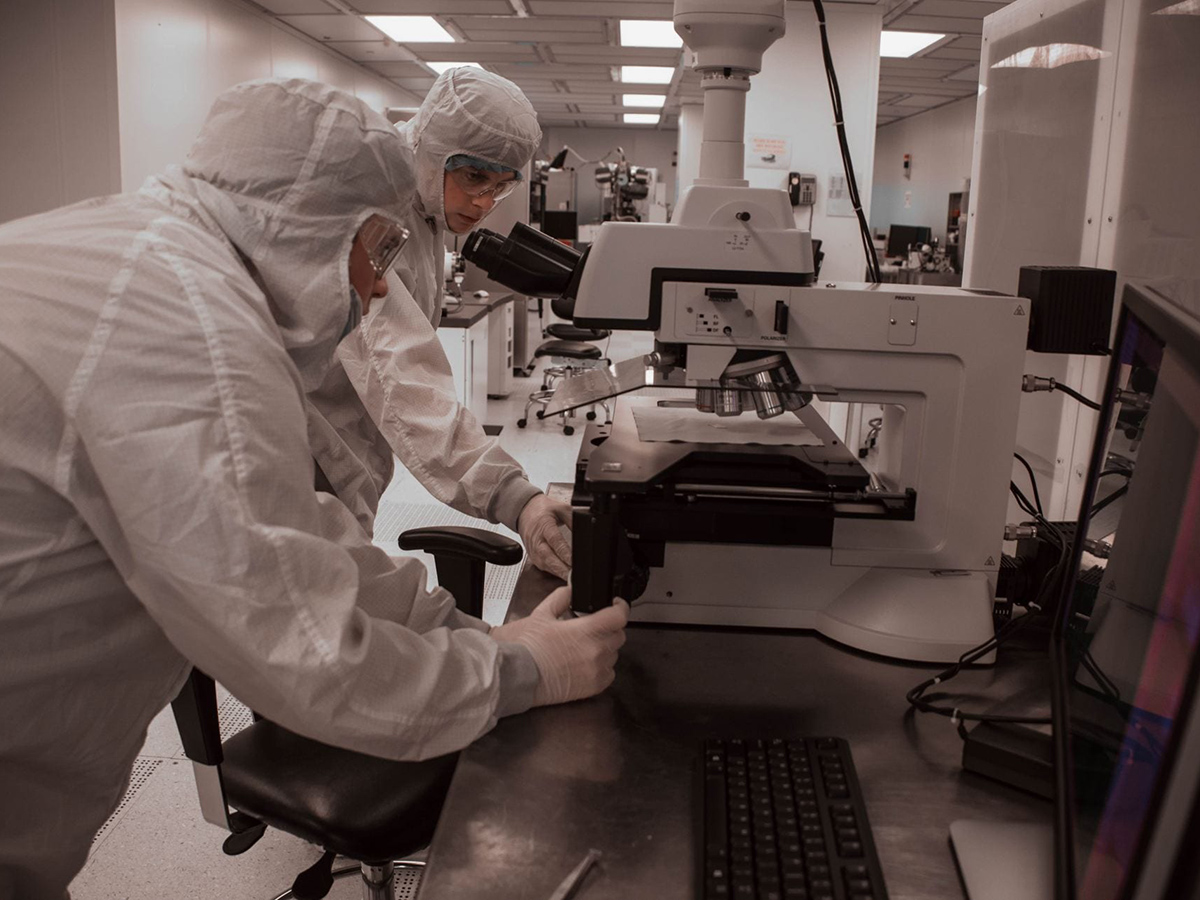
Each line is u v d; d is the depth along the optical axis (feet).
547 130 53.42
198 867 5.95
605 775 3.01
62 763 2.84
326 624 2.46
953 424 3.92
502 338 19.97
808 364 3.91
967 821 2.72
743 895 2.40
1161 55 5.13
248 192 2.64
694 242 3.81
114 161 16.19
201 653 2.49
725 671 3.74
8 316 2.33
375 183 2.72
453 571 4.81
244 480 2.33
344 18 22.63
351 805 3.97
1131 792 1.76
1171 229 4.98
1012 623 3.94
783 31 3.97
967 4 18.81
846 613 3.97
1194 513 1.78
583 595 3.64
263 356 2.44
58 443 2.38
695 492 3.89
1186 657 1.57
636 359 4.42
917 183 39.99
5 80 16.11
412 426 4.99
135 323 2.30
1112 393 2.83
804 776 2.88
